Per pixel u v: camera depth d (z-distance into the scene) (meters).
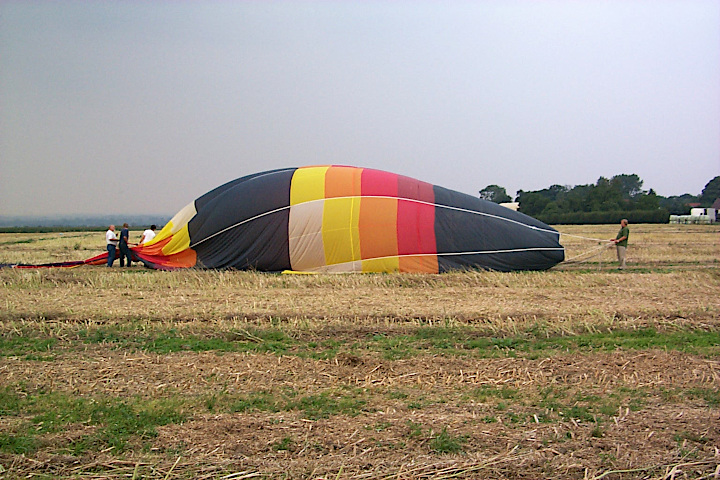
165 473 6.01
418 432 6.87
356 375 9.10
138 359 10.02
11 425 7.20
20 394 8.32
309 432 6.93
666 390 8.38
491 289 17.19
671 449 6.53
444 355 10.20
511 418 7.36
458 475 5.96
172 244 21.84
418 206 20.25
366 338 11.54
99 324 12.74
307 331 11.97
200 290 17.19
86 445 6.66
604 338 11.35
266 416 7.44
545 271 20.70
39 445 6.64
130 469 6.13
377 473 5.98
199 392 8.38
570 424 7.19
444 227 20.03
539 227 20.78
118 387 8.60
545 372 9.23
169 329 12.13
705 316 13.22
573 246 34.69
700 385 8.62
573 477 5.96
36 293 16.72
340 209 20.09
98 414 7.48
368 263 20.06
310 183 20.59
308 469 6.05
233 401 7.93
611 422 7.25
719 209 94.94
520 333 11.74
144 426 7.12
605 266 23.61
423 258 19.95
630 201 86.69
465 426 7.11
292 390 8.44
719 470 6.07
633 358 9.95
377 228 19.95
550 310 13.83
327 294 16.39
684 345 10.85
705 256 27.34
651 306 14.27
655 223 77.38
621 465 6.17
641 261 25.39
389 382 8.79
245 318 13.05
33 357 10.12
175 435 6.88
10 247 39.84
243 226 20.59
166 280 18.77
